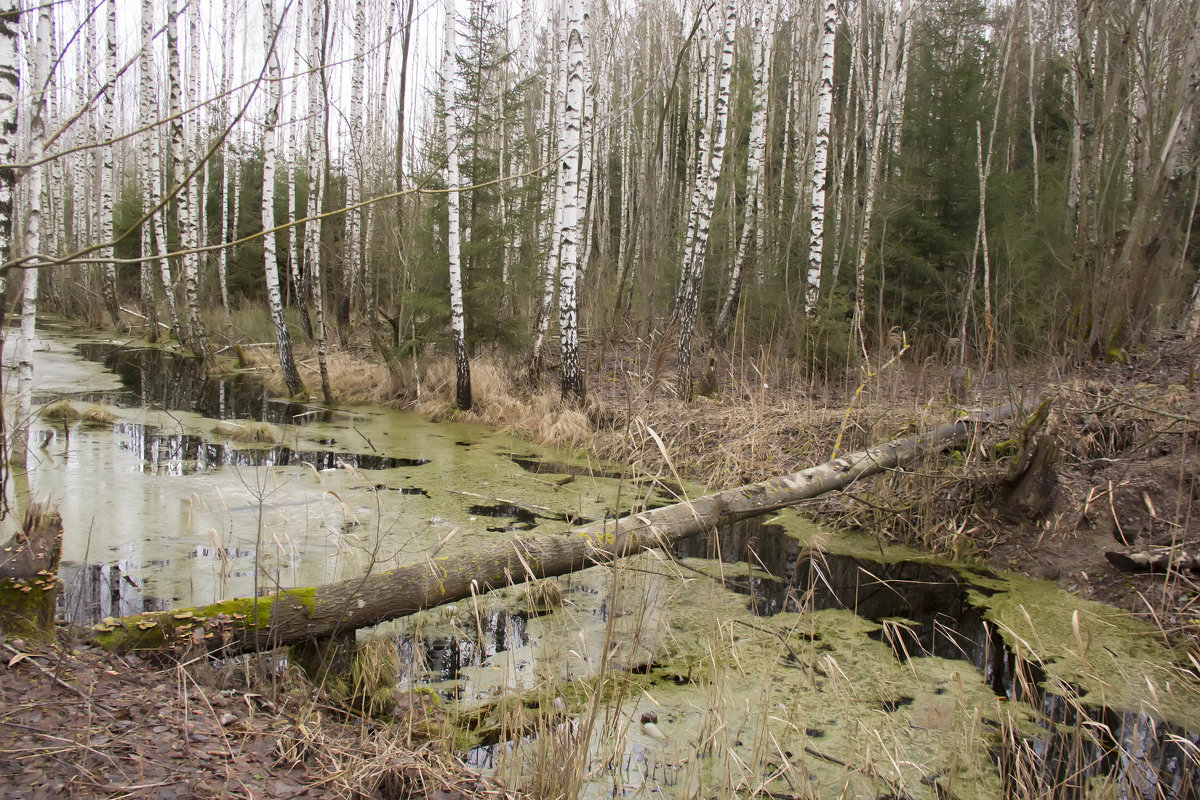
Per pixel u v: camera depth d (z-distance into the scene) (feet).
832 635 17.07
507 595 18.44
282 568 18.61
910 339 41.50
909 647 16.52
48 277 102.42
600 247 67.51
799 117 70.23
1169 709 14.10
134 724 9.93
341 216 73.67
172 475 27.55
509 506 25.48
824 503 26.07
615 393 40.37
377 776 10.00
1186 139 31.81
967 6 62.69
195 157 69.46
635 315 56.75
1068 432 23.89
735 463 29.25
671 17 81.61
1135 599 18.40
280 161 90.22
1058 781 11.99
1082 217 37.06
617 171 89.40
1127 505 20.90
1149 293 32.30
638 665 15.19
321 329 45.57
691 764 11.82
